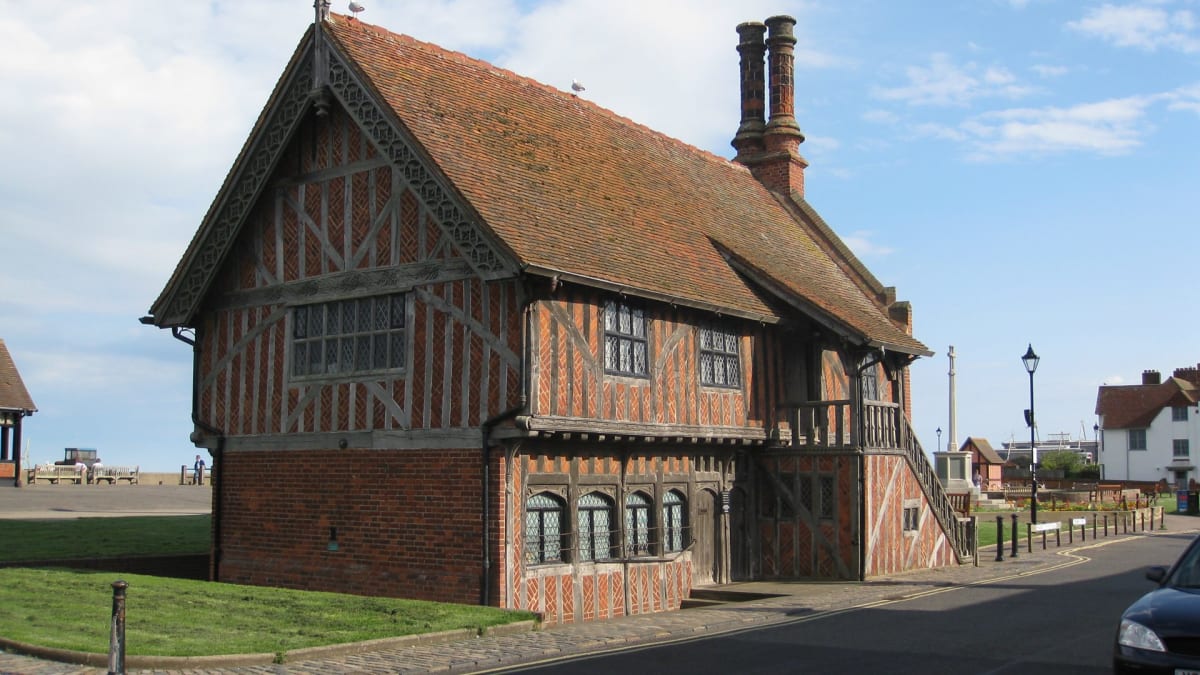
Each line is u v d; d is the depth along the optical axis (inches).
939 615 583.5
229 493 728.3
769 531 810.2
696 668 420.2
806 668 421.7
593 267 633.0
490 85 784.3
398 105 645.3
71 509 1151.0
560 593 634.8
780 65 1160.2
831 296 888.3
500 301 608.7
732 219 932.0
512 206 634.8
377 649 442.9
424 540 626.2
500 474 602.2
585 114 888.9
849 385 832.3
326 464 677.9
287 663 411.2
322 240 692.7
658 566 713.0
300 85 682.2
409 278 647.1
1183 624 335.3
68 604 507.2
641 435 677.3
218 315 746.8
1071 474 3238.2
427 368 634.8
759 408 803.4
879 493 797.2
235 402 730.8
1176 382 3080.7
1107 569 843.4
